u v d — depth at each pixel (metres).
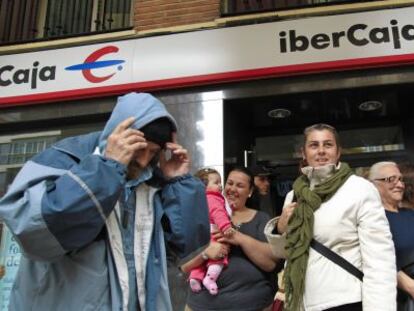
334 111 5.00
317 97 4.71
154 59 4.97
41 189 1.34
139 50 5.05
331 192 2.37
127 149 1.41
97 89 5.05
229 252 2.88
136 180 1.60
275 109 4.98
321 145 2.55
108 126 1.55
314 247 2.30
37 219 1.28
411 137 4.86
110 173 1.35
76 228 1.32
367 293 2.13
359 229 2.28
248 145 5.29
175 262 1.79
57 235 1.31
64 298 1.40
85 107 5.15
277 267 2.93
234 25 4.86
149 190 1.68
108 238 1.47
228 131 4.82
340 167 2.50
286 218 2.49
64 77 5.19
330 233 2.28
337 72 4.58
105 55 5.12
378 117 5.05
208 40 4.88
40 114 5.27
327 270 2.23
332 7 4.68
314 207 2.36
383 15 4.57
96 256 1.44
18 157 5.47
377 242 2.22
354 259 2.26
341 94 4.66
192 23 5.01
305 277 2.28
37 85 5.24
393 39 4.49
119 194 1.37
